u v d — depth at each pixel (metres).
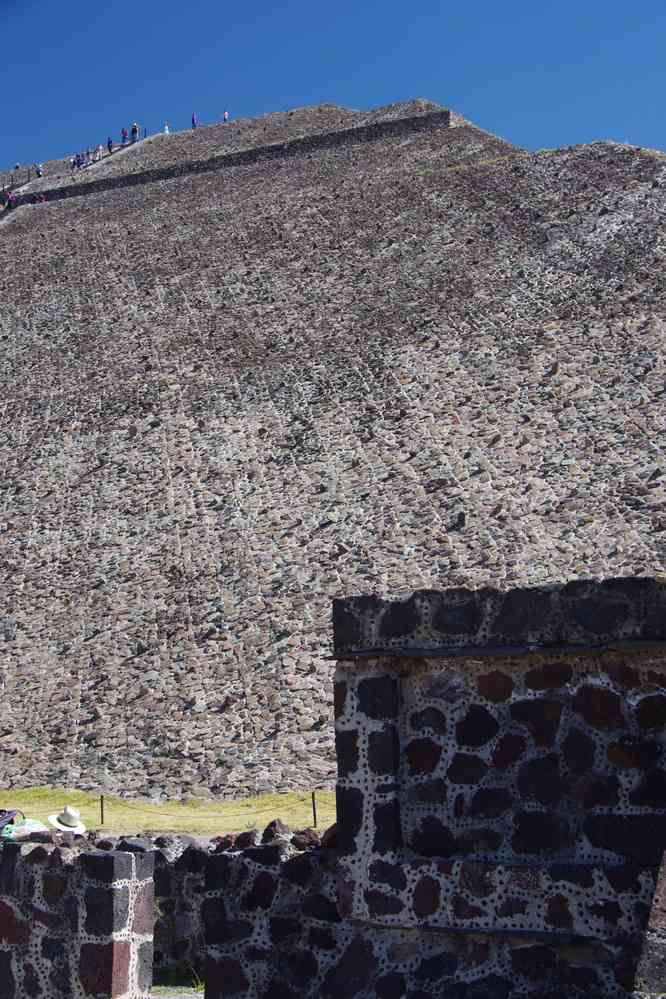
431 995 6.71
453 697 7.01
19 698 32.06
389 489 34.84
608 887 6.42
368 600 7.20
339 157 67.62
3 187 86.12
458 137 65.31
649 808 6.48
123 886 7.82
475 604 6.96
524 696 6.84
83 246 62.00
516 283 44.03
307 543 33.94
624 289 40.78
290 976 7.21
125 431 42.78
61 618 34.66
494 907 6.66
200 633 32.09
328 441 38.28
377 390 39.97
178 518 37.19
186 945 9.75
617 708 6.61
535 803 6.75
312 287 49.59
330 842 7.41
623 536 29.69
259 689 29.47
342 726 7.20
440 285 45.94
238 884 7.51
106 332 51.06
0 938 8.32
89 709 30.77
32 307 55.75
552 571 29.28
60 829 13.27
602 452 33.22
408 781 7.05
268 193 63.69
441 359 40.44
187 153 77.31
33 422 45.34
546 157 54.56
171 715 29.61
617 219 46.44
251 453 39.12
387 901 6.93
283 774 26.53
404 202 55.31
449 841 6.90
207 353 46.53
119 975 7.70
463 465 34.62
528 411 36.06
